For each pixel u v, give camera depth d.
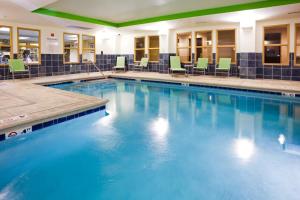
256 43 9.11
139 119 4.90
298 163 2.95
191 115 5.19
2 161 3.19
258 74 9.26
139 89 8.55
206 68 10.18
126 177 2.71
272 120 4.77
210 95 7.39
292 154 3.21
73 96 5.57
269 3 6.77
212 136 3.93
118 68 12.88
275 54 9.06
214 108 5.80
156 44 12.55
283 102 6.32
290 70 8.58
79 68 11.88
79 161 3.14
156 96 7.31
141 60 12.33
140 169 2.88
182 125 4.51
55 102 4.88
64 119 4.20
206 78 9.37
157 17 9.41
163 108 5.82
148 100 6.75
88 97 5.48
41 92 6.05
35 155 3.36
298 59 8.61
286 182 2.53
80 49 11.84
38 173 2.86
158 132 4.14
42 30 10.15
